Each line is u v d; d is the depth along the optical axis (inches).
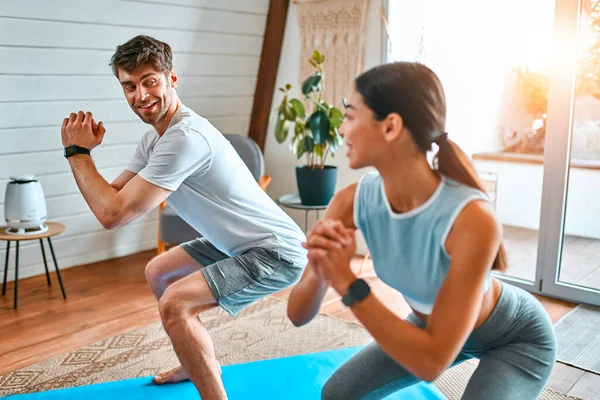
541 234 137.3
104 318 124.1
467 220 48.1
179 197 81.4
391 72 47.9
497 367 56.1
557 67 128.0
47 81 132.9
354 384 62.6
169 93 78.6
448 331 46.2
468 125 165.8
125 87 77.6
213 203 79.6
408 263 53.4
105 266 159.2
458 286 47.1
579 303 134.2
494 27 158.6
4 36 121.3
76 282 146.1
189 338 75.9
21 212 127.6
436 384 98.0
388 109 47.4
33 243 148.1
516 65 157.5
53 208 149.6
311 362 101.7
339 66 162.4
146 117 78.4
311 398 91.0
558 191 132.7
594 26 123.9
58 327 119.6
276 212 83.4
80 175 76.4
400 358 46.9
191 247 87.4
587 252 133.4
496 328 56.2
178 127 75.7
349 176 168.9
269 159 187.3
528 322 56.9
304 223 183.3
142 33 145.0
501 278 146.8
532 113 157.9
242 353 107.9
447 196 49.6
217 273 77.6
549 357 57.2
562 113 129.0
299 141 156.2
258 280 79.4
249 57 174.4
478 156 166.9
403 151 49.1
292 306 58.9
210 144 77.2
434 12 156.2
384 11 152.8
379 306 47.2
